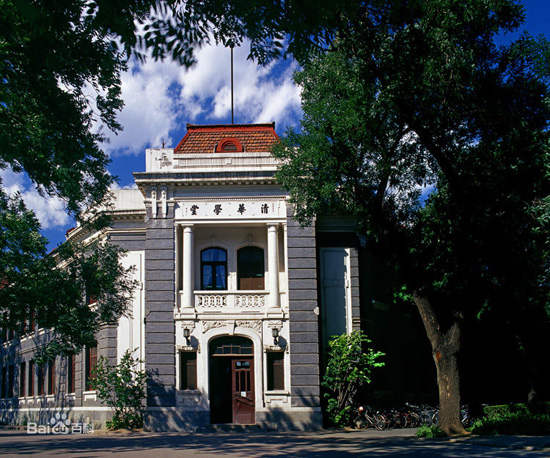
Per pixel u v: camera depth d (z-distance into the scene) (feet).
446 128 60.90
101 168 56.59
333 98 64.49
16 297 70.18
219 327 86.84
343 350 85.66
